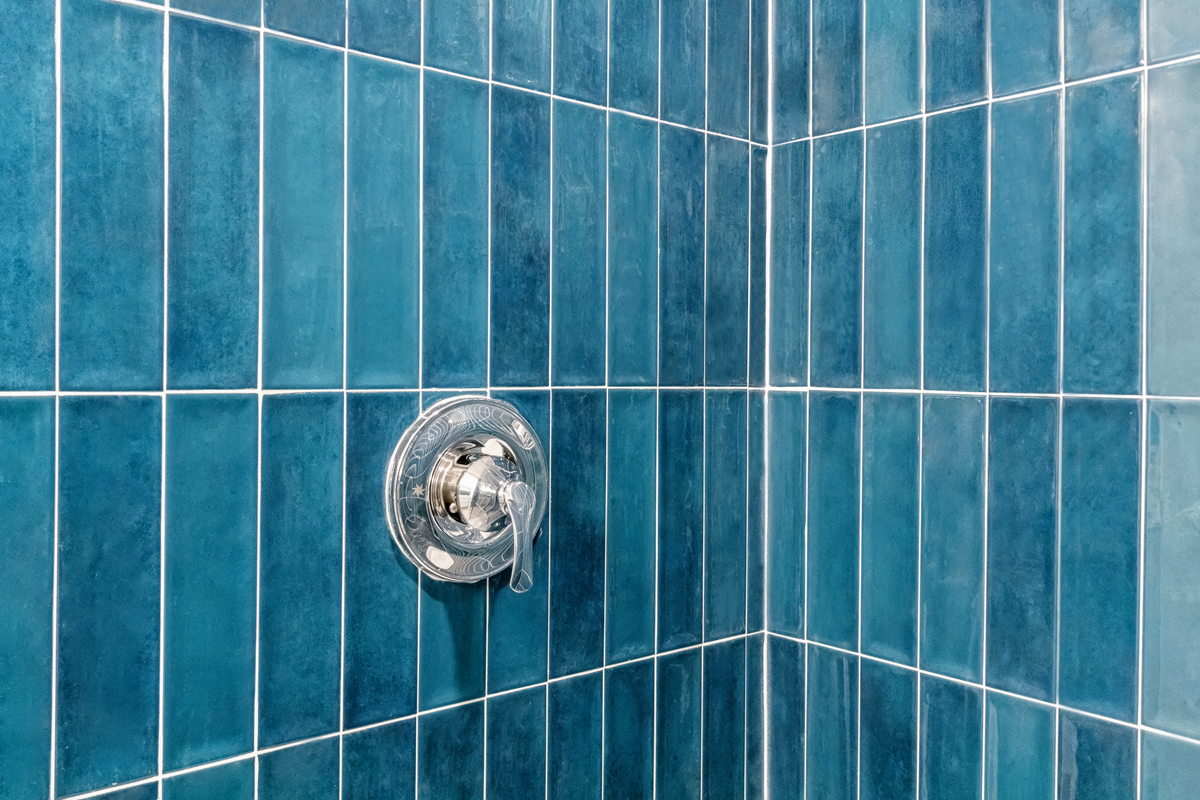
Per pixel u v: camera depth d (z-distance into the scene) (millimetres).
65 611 907
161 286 951
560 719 1271
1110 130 1099
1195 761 1049
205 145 972
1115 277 1098
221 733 1000
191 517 975
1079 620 1138
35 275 885
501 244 1191
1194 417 1036
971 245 1230
